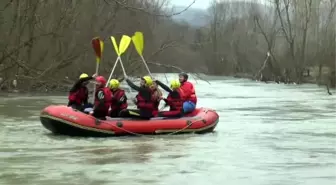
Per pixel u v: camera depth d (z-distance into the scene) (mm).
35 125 13828
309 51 50281
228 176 8070
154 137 11750
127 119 11828
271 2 51375
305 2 48094
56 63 26609
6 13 25797
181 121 12203
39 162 8906
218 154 9961
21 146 10461
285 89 37812
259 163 9133
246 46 61469
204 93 31891
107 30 29719
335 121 16266
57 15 26828
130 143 10922
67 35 27812
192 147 10664
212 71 68562
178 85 12516
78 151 9969
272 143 11500
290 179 7922
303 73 50000
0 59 24516
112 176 7922
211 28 67875
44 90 27641
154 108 12172
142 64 28438
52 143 10836
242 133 13086
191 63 63344
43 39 27172
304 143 11562
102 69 30297
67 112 11453
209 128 12562
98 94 11562
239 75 62719
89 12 29078
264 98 27609
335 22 48031
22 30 25469
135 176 7953
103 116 11688
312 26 50625
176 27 40906
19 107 19188
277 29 54062
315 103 24156
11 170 8266
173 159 9312
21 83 27375
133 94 28297
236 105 22578
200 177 7977
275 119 16797
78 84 12258
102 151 10000
